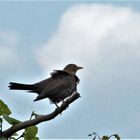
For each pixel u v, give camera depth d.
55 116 4.89
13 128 4.64
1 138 4.42
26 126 4.67
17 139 5.05
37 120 4.77
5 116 4.68
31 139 5.09
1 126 4.65
